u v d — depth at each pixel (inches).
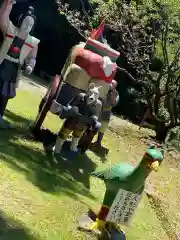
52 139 293.0
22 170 234.2
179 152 491.2
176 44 513.3
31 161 251.1
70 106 259.6
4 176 217.2
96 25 521.0
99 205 235.8
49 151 277.4
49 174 245.8
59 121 378.6
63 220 198.8
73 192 239.0
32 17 265.7
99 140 333.1
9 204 191.9
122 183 193.9
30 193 212.2
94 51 278.8
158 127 513.0
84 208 221.1
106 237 195.8
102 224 201.5
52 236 181.8
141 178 192.9
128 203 196.4
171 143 519.8
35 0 738.8
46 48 770.2
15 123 306.7
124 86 715.4
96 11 549.6
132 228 235.1
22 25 263.7
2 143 259.9
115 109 716.7
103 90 275.1
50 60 770.2
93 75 269.9
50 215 198.5
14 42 264.1
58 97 270.2
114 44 669.3
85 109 261.7
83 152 305.6
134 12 507.2
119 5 524.1
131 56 551.5
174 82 503.2
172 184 346.6
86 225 201.6
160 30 509.7
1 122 285.7
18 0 725.3
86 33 534.0
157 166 187.6
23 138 281.3
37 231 179.6
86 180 266.1
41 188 224.8
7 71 267.4
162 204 293.3
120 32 542.3
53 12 745.0
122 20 516.1
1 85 268.4
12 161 240.1
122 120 591.8
